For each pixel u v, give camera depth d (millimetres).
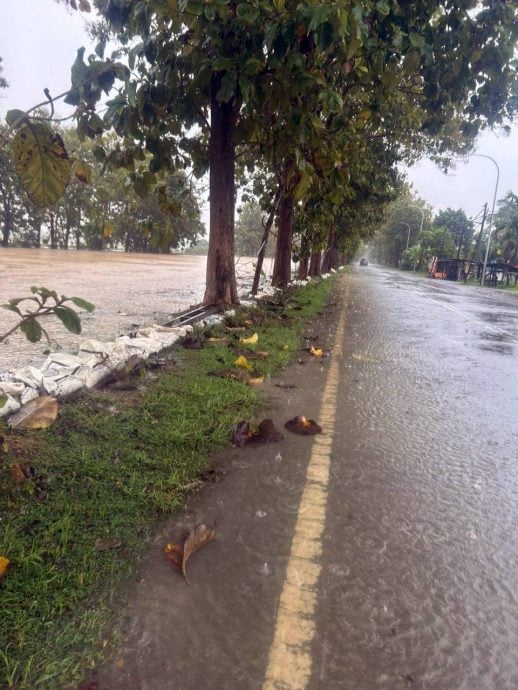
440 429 4055
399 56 6488
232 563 2146
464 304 18766
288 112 5484
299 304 12391
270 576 2078
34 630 1659
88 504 2383
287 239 14500
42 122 1835
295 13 4062
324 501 2721
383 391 5141
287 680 1578
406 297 20219
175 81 6027
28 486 2387
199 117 7637
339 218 17828
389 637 1786
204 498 2672
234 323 7461
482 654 1738
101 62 2164
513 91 7363
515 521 2637
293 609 1892
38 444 2822
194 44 5777
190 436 3273
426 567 2199
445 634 1816
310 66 5289
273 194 11062
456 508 2738
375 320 11430
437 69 6961
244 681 1564
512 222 50188
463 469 3270
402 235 88938
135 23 4859
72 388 3617
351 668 1645
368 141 14188
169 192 8320
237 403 4105
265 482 2898
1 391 3277
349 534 2422
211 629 1767
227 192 8219
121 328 7188
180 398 3957
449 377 6039
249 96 4941
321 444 3535
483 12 6523
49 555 2018
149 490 2621
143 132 6117
